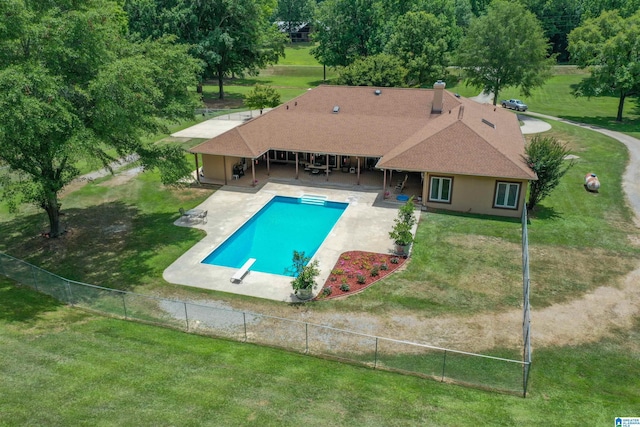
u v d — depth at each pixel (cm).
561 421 1395
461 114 3438
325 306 2075
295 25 14825
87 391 1405
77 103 2327
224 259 2561
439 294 2161
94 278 2327
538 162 2953
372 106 4184
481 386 1583
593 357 1736
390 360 1706
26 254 2580
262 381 1521
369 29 8625
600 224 2914
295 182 3662
